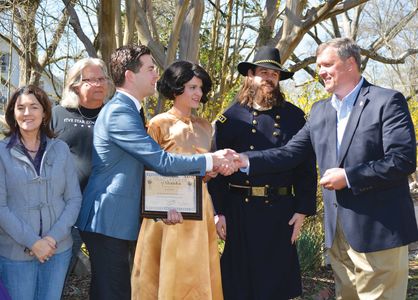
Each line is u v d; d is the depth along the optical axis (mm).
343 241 3699
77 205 3549
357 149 3484
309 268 6602
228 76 8609
